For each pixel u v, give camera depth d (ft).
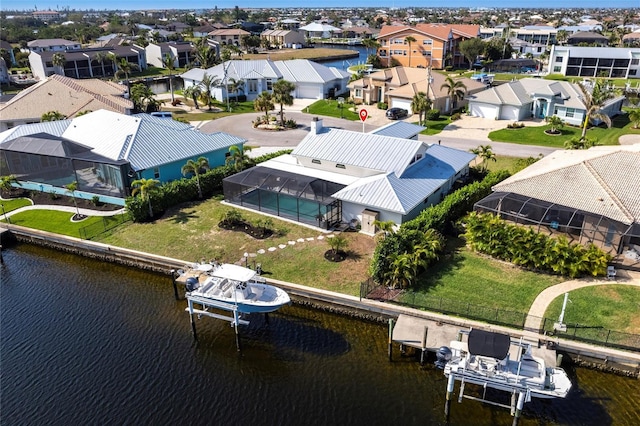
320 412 83.46
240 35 597.93
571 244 119.34
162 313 111.14
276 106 314.35
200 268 109.50
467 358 85.56
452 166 161.99
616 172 126.00
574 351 91.45
